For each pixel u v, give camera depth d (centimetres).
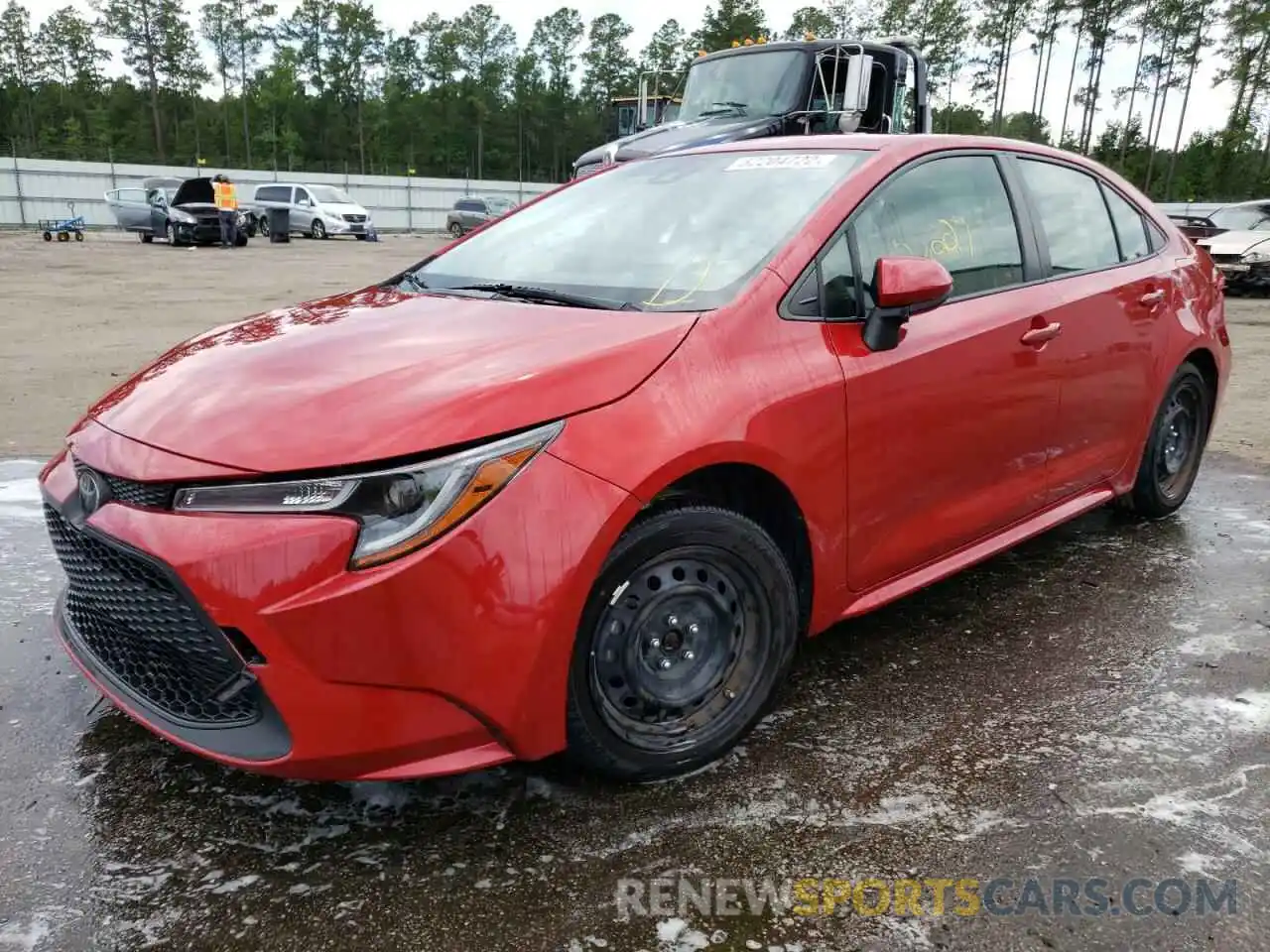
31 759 250
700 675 244
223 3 9512
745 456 236
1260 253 1531
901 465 281
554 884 205
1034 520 350
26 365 799
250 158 9112
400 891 203
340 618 191
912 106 1095
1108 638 326
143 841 219
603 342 233
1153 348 388
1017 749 258
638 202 324
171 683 217
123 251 2456
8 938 189
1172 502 437
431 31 10175
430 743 203
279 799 234
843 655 312
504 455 203
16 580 366
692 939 190
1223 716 275
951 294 307
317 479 196
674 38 9825
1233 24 5903
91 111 9038
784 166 312
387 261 2228
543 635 205
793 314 261
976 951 187
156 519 204
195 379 238
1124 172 6247
